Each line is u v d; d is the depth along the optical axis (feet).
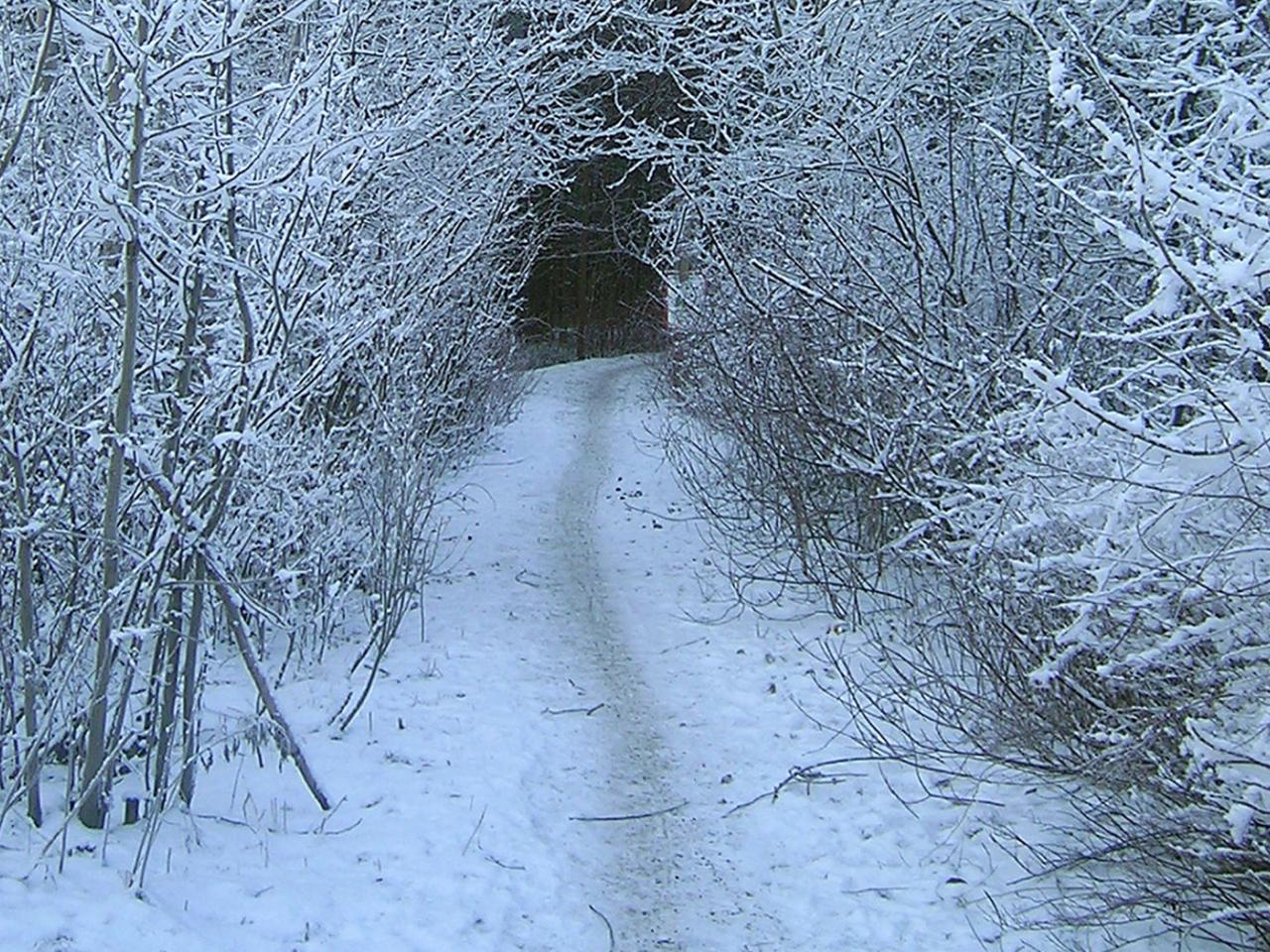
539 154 34.65
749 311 32.89
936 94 29.76
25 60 18.81
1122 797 16.60
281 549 24.32
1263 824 13.66
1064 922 14.74
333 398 28.73
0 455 17.66
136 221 15.66
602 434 54.39
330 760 20.61
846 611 27.68
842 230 30.22
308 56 21.57
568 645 27.37
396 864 16.98
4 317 16.97
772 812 19.27
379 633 24.57
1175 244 20.77
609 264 91.66
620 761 21.39
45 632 18.67
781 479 29.81
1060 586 18.33
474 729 22.22
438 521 38.19
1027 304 27.71
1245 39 21.98
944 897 16.34
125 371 15.89
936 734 21.06
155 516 17.39
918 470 25.25
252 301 18.62
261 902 15.46
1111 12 25.68
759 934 15.96
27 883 14.62
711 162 34.06
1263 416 14.83
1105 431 17.46
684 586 31.53
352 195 20.61
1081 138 26.45
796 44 30.58
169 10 15.80
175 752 19.62
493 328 48.24
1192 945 14.62
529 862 17.48
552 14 35.04
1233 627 14.79
